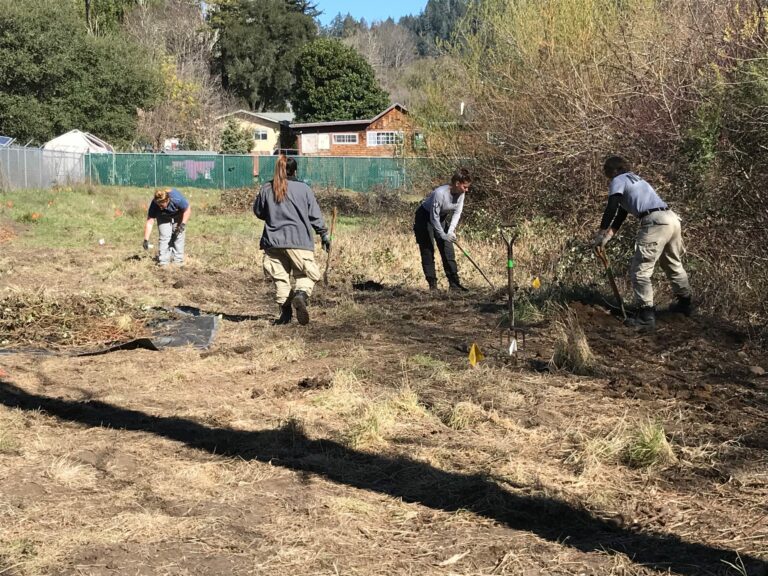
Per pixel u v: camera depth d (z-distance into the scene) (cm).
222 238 1862
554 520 401
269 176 4359
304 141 5325
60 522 389
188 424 539
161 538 375
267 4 7262
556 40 1598
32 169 3447
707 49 1166
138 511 405
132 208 2483
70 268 1318
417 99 2038
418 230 1127
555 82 1511
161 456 483
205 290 1130
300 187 831
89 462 468
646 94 1199
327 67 6172
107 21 6103
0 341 781
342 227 2159
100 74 4375
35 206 2534
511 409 568
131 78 4481
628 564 354
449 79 1942
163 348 764
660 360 701
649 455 468
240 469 461
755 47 1054
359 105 6147
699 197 1084
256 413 565
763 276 923
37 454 480
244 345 777
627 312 863
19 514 396
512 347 705
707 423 538
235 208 2842
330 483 443
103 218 2270
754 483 441
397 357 711
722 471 456
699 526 393
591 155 1380
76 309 904
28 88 4175
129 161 4297
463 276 1252
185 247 1669
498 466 465
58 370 684
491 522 397
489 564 356
